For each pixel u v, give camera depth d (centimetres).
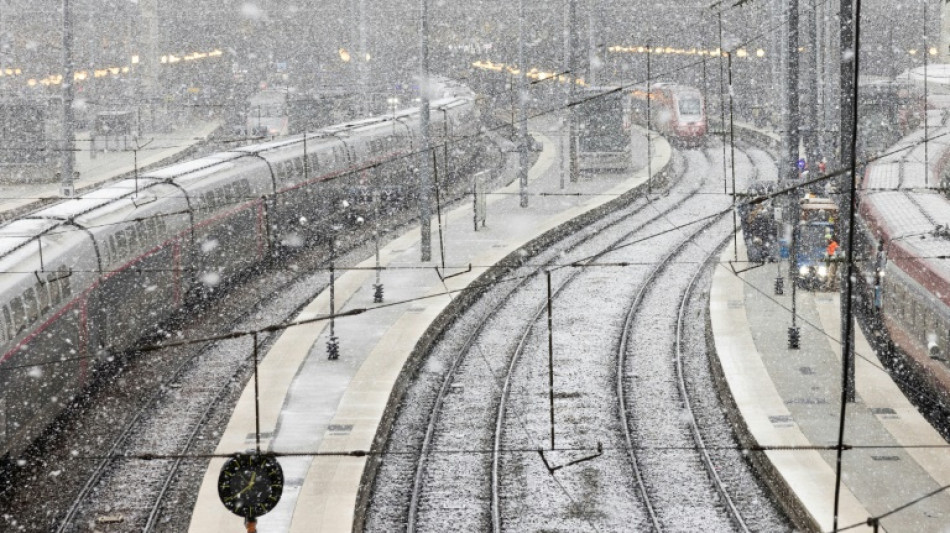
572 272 6981
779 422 4066
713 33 16638
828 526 3161
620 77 16962
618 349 5344
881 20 15050
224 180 6531
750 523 3412
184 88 16912
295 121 11688
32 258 4303
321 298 6103
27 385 4003
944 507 3294
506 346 5441
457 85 13300
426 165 6831
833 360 4828
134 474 3838
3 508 3572
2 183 9881
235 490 3044
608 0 16625
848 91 4300
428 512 3553
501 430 4250
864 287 5772
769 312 5662
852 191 3228
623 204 9300
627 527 3397
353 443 3947
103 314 4847
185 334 5597
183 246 5859
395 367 4847
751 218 6769
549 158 11719
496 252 7112
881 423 4031
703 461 3916
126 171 10662
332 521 3325
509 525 3425
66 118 7806
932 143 7650
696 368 5059
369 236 8081
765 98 15625
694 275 6831
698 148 13138
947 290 3972
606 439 4141
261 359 5044
